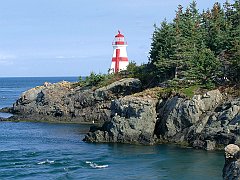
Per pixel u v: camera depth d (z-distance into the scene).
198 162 56.94
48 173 53.31
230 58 82.06
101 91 102.69
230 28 88.31
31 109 115.94
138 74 104.38
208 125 66.88
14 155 64.62
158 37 97.75
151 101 73.69
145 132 71.62
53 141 77.56
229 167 36.97
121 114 75.75
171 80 83.56
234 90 74.19
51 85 119.31
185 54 84.81
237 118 63.38
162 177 50.22
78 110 106.31
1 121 109.50
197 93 74.50
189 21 94.12
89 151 66.44
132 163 57.50
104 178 50.31
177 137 70.25
